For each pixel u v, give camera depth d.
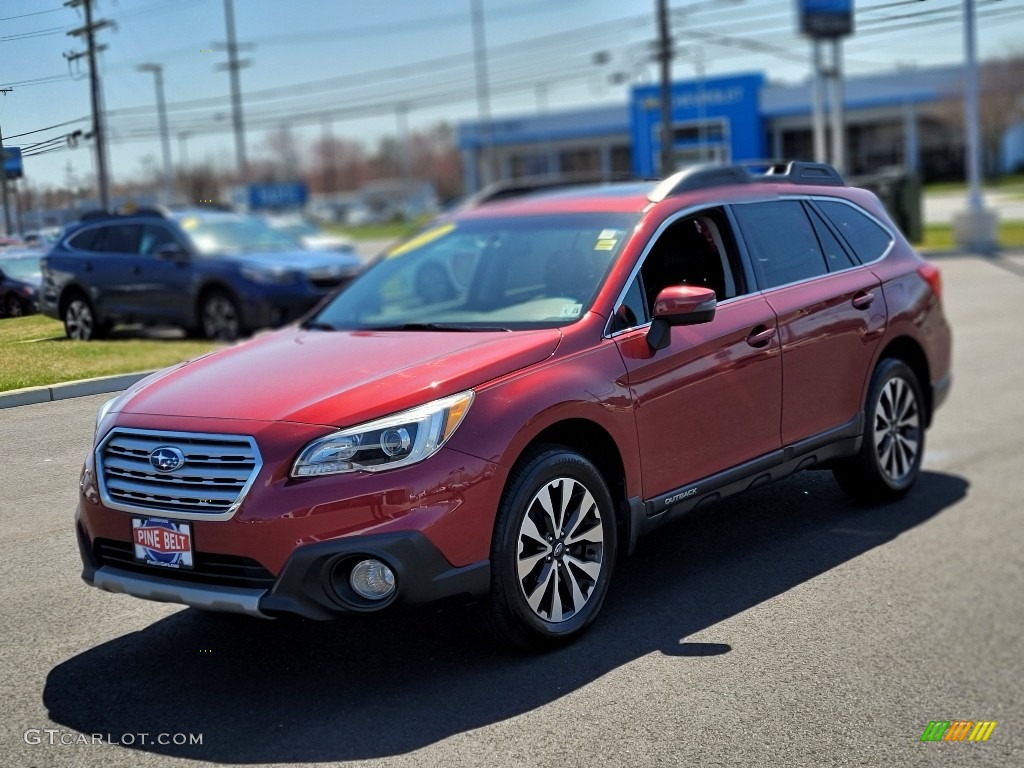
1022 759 3.70
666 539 5.26
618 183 6.71
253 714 3.45
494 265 5.27
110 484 3.60
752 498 5.86
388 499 3.47
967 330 12.89
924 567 5.01
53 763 3.10
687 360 4.46
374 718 3.44
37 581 3.77
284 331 5.21
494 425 3.71
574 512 3.99
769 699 3.68
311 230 27.38
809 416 5.12
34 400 3.63
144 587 3.52
